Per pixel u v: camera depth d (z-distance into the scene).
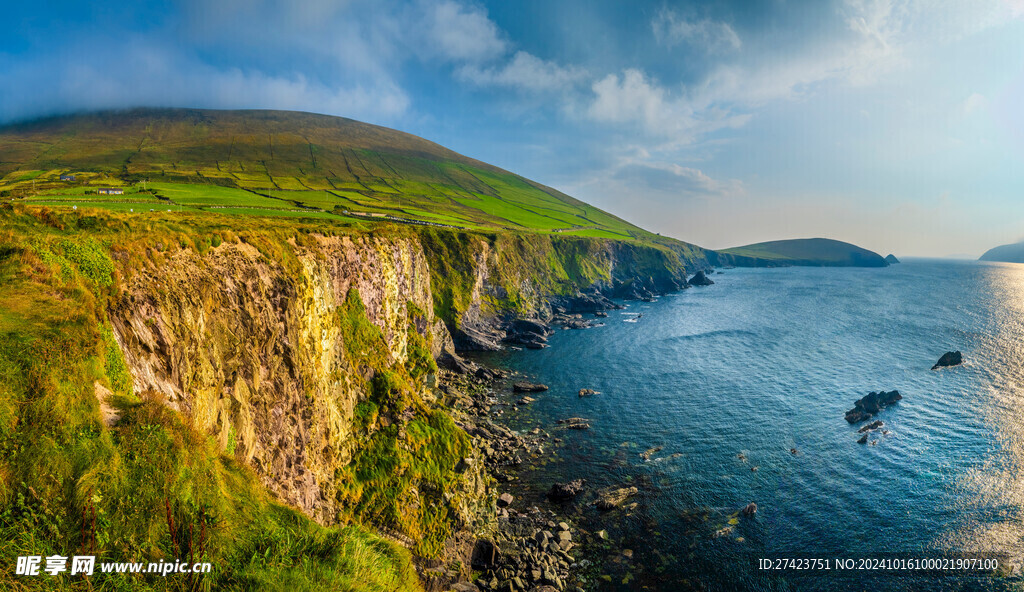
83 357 16.69
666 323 139.50
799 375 87.06
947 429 61.88
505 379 88.56
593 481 52.47
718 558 41.28
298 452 34.41
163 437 16.98
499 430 64.06
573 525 45.53
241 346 30.98
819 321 139.38
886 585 38.12
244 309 32.28
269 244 39.94
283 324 36.53
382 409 47.97
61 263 19.98
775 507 47.38
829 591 37.84
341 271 53.19
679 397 77.19
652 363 97.25
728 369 91.94
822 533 43.69
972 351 100.88
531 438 62.91
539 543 42.34
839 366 92.06
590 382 86.00
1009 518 44.31
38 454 13.23
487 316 126.50
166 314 24.30
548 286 161.75
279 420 33.22
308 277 43.34
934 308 164.75
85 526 12.87
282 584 15.28
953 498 47.53
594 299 168.00
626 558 41.41
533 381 87.19
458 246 128.00
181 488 16.11
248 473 21.06
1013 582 37.47
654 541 43.34
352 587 16.70
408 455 44.19
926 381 81.56
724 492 49.97
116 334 20.41
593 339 120.19
